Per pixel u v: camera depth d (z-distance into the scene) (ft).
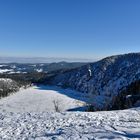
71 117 76.07
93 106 177.06
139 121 68.80
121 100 174.50
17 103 462.19
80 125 62.49
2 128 62.75
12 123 69.36
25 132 57.72
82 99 471.62
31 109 390.63
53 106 400.06
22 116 81.76
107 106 183.62
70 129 56.65
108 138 45.24
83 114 82.48
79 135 49.37
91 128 56.34
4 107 423.64
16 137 53.21
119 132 50.11
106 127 57.00
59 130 57.16
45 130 58.49
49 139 48.57
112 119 71.46
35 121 71.00
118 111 91.86
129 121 68.18
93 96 185.16
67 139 46.93
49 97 515.50
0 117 80.79
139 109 97.30
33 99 501.56
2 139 51.88
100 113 85.46
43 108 390.63
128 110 95.35
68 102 421.18
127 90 237.25
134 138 44.60
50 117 77.25
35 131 58.13
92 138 46.09
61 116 78.84
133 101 162.71
